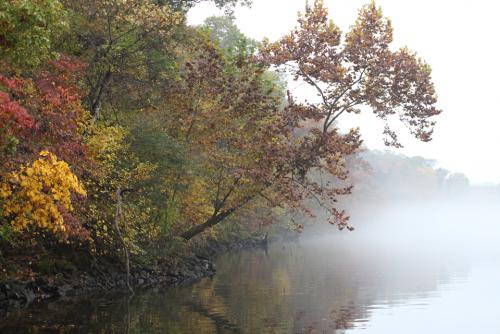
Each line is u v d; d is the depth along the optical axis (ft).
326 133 86.63
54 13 42.01
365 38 83.20
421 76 83.66
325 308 60.08
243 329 47.78
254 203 96.99
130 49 78.89
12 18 37.50
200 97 90.22
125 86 84.94
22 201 40.63
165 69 86.07
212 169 89.51
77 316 51.34
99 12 73.15
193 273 91.30
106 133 68.03
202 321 50.90
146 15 72.79
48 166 39.32
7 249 61.41
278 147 84.64
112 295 65.82
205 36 88.63
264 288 76.18
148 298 64.39
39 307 55.47
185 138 90.63
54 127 45.11
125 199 76.38
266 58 86.89
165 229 84.48
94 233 71.97
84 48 77.10
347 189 85.71
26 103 43.32
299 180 86.94
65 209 42.29
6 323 47.11
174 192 85.87
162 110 91.45
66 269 68.64
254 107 89.10
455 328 49.98
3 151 40.27
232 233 161.68
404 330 49.03
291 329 48.37
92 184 67.62
